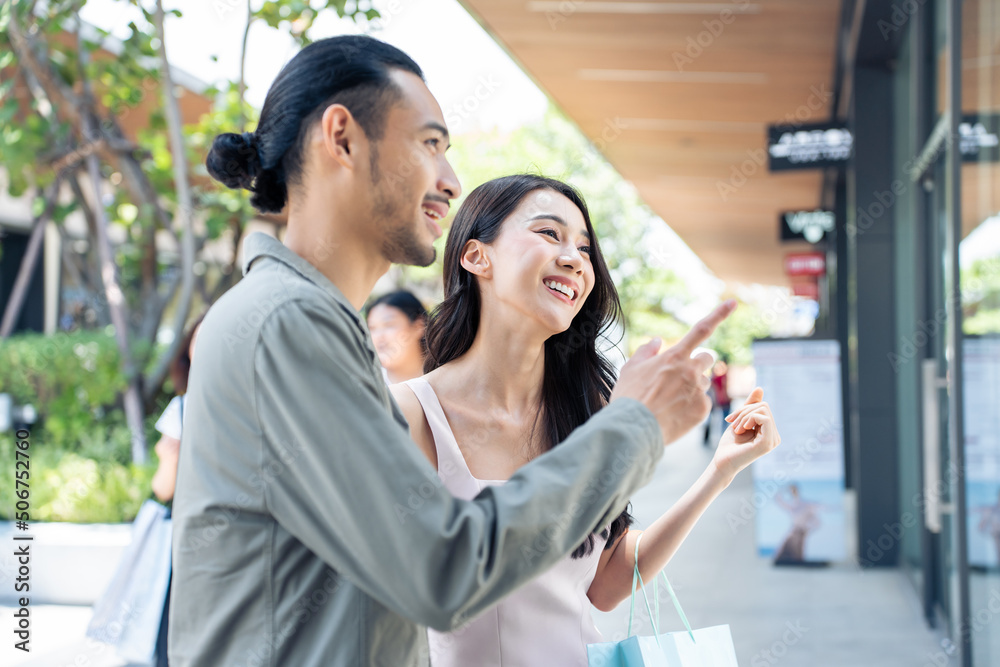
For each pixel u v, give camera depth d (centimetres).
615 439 104
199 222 909
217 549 104
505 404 174
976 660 392
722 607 575
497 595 97
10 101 712
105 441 762
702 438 1970
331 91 112
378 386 111
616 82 855
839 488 701
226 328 105
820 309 1755
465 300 180
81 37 715
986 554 377
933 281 516
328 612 105
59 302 1201
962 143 405
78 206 820
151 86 750
